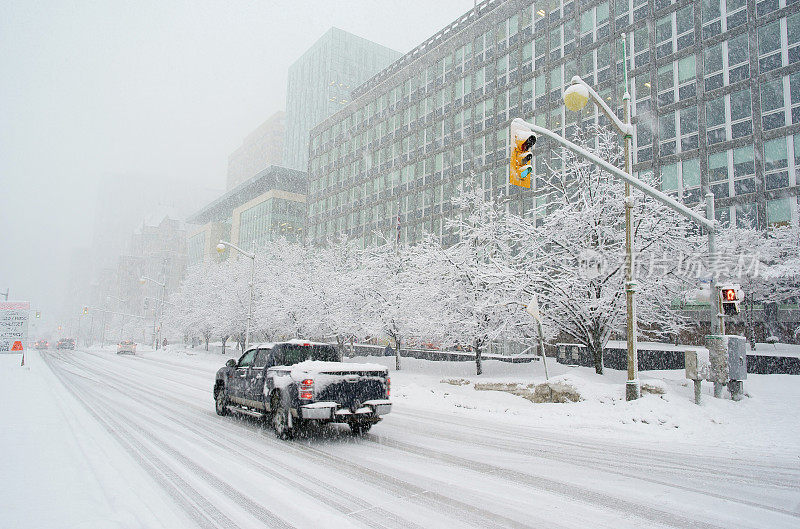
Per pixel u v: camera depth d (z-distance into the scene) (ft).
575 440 32.53
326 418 29.60
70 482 19.70
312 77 438.81
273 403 32.45
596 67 118.32
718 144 96.48
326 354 36.19
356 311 98.07
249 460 24.91
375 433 33.99
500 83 143.33
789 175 87.76
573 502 18.89
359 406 31.32
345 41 425.28
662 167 104.12
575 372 56.29
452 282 70.95
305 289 112.16
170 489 19.49
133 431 31.76
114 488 19.17
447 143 161.17
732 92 96.02
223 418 39.17
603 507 18.34
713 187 96.58
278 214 276.21
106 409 41.42
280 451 27.32
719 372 41.68
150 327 308.60
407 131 180.86
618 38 114.52
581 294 58.34
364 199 200.95
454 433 34.50
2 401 43.47
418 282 77.10
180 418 38.11
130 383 66.23
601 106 42.78
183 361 130.72
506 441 31.68
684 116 102.12
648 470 24.39
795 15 89.76
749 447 30.78
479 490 20.30
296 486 20.44
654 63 107.55
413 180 174.70
